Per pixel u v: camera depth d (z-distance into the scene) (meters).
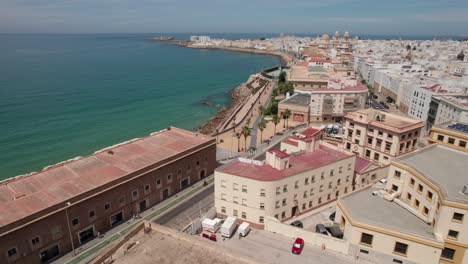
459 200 53.38
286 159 74.06
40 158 133.00
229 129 155.62
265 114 179.00
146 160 85.56
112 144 149.62
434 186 59.31
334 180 80.69
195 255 40.78
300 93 194.12
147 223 46.19
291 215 75.38
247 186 70.31
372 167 90.50
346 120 110.81
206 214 74.94
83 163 83.31
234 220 70.31
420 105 159.88
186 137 104.31
